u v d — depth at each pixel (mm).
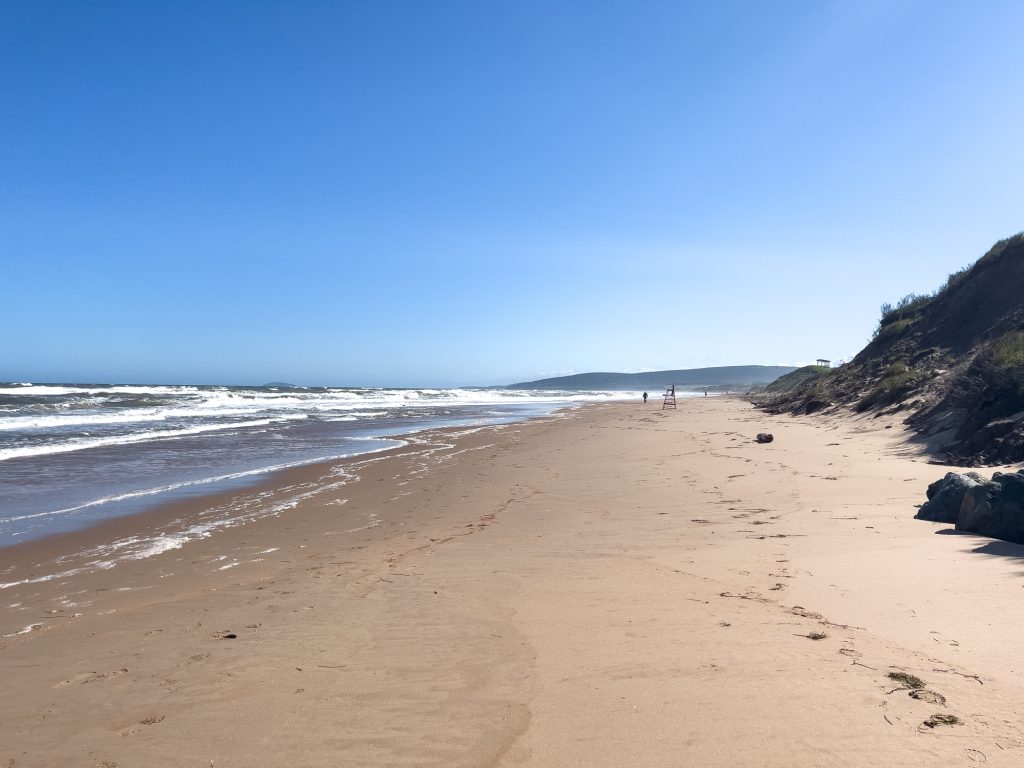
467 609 4922
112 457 16000
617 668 3672
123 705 3539
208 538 8055
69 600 5711
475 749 2900
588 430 24375
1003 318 20609
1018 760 2568
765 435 16656
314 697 3512
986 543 6023
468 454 16906
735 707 3129
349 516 9312
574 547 6887
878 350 28719
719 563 5879
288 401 51344
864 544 6262
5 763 2988
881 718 2953
